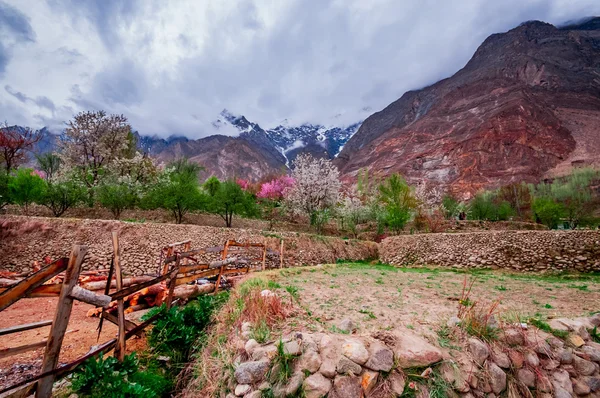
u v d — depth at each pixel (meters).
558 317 5.53
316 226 35.91
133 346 5.33
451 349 4.00
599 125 136.75
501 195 54.06
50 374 3.34
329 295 7.18
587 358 4.41
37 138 31.59
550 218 32.94
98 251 15.27
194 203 25.11
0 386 3.99
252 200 32.50
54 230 15.62
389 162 165.62
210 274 7.89
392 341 3.98
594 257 15.01
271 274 10.18
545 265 16.08
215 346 4.60
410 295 7.67
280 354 3.61
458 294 8.09
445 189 113.19
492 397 3.67
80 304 8.50
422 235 22.91
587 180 83.12
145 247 16.11
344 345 3.75
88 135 30.84
